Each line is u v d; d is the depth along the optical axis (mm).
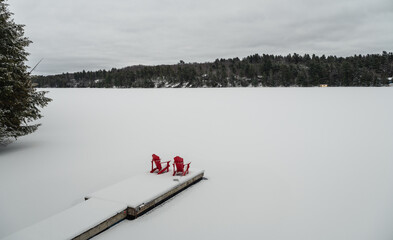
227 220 5336
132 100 38281
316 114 21328
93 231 4559
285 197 6461
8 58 10133
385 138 12711
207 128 16266
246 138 13383
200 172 7410
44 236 4105
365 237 4766
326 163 9164
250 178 7785
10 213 5633
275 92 55781
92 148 11367
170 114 22781
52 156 10047
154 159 7074
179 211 5672
